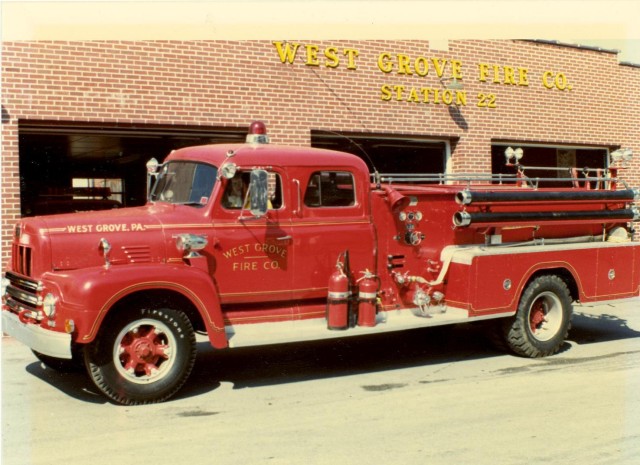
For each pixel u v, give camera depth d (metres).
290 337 6.68
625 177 16.70
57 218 6.43
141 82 10.49
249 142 7.33
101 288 5.85
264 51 11.49
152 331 6.23
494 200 7.85
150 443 5.20
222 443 5.20
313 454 4.96
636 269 8.93
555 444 5.15
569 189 8.70
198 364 7.74
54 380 7.02
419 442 5.20
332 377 7.23
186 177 7.04
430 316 7.68
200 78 10.93
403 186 8.07
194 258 6.45
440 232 7.93
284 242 6.93
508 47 14.47
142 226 6.46
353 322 7.20
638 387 6.79
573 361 7.96
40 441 5.25
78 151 13.72
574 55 15.54
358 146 13.95
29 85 9.75
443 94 13.55
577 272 8.40
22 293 6.43
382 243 7.54
